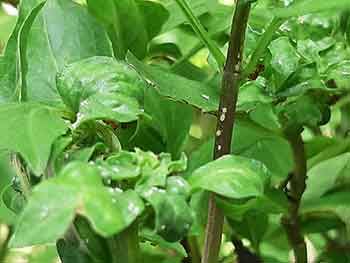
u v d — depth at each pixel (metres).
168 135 0.33
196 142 0.40
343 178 0.40
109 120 0.26
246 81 0.32
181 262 0.39
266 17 0.33
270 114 0.35
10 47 0.31
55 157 0.25
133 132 0.31
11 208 0.31
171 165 0.23
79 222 0.26
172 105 0.33
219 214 0.27
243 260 0.41
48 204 0.20
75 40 0.31
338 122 0.44
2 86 0.31
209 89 0.30
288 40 0.32
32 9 0.29
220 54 0.28
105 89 0.26
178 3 0.28
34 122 0.25
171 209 0.22
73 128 0.25
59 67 0.30
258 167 0.25
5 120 0.25
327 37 0.33
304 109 0.32
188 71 0.37
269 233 0.43
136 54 0.34
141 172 0.23
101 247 0.27
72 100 0.26
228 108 0.28
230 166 0.25
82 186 0.20
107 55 0.31
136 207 0.21
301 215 0.38
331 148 0.37
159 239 0.29
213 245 0.27
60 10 0.32
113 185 0.23
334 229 0.40
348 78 0.31
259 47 0.27
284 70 0.31
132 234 0.25
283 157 0.36
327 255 0.40
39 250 0.51
